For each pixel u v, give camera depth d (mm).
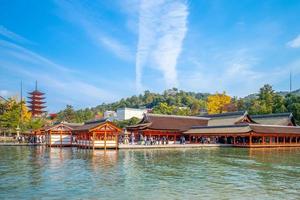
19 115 105812
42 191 26109
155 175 33875
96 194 25172
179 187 27797
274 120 96438
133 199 23750
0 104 105938
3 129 102812
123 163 43594
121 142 82312
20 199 23641
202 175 34062
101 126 66000
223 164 43375
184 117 101438
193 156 54469
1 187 27547
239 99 169875
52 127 77938
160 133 92312
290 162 46031
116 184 28938
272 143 84500
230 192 25953
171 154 58062
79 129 74312
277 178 32406
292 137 89938
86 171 36250
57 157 51312
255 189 27094
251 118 100688
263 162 45938
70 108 170375
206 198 24000
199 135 91500
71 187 27578
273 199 23766
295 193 25672
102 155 55031
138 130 91875
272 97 136375
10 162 44375
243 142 84875
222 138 90312
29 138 91688
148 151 64750
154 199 23766
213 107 162000
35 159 48219
